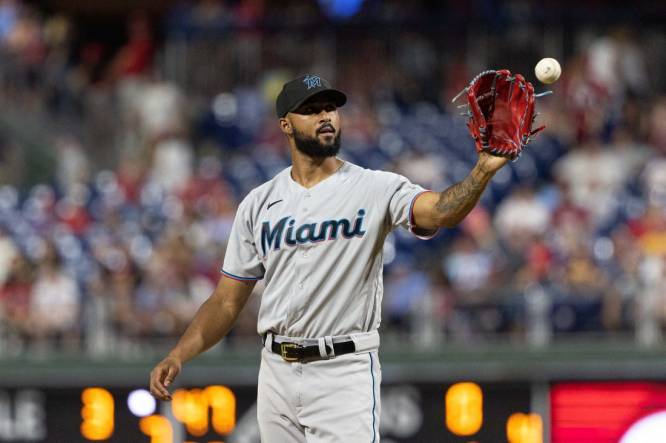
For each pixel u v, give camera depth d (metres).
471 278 35.25
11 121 49.66
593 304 31.73
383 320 32.81
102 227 41.91
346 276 15.15
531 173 47.19
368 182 15.27
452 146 49.84
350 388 15.10
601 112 49.88
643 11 53.41
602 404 26.50
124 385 27.56
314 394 15.18
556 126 49.91
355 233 15.11
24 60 52.22
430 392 26.83
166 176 47.91
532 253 35.88
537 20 53.84
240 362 27.78
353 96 53.47
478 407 26.69
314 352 15.16
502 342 31.30
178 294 33.50
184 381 27.19
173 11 61.72
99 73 62.47
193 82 54.66
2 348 32.06
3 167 48.38
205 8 56.41
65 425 27.67
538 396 26.62
